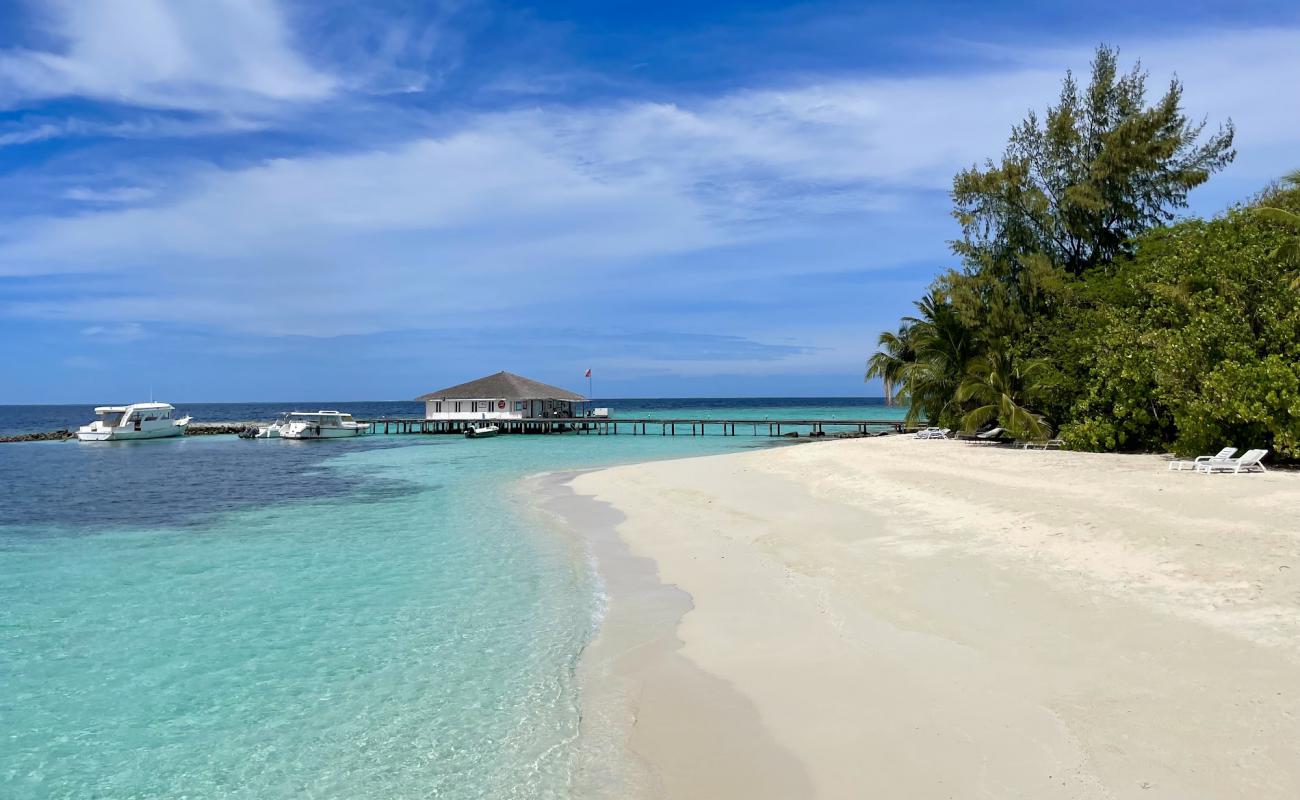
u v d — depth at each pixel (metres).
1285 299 17.17
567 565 13.04
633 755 6.07
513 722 6.92
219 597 11.41
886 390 39.44
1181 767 4.88
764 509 16.41
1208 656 6.39
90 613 10.68
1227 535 9.55
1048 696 6.13
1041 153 29.34
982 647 7.35
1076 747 5.29
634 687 7.43
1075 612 7.86
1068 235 29.03
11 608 10.95
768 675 7.36
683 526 15.62
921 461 21.08
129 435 55.34
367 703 7.50
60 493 24.83
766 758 5.76
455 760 6.27
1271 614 7.02
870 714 6.26
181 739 6.88
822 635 8.29
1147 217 28.12
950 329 32.12
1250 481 13.50
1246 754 4.93
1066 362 24.53
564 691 7.51
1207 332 17.59
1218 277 18.55
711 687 7.23
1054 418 26.34
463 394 60.75
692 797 5.35
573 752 6.23
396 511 19.77
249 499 22.80
